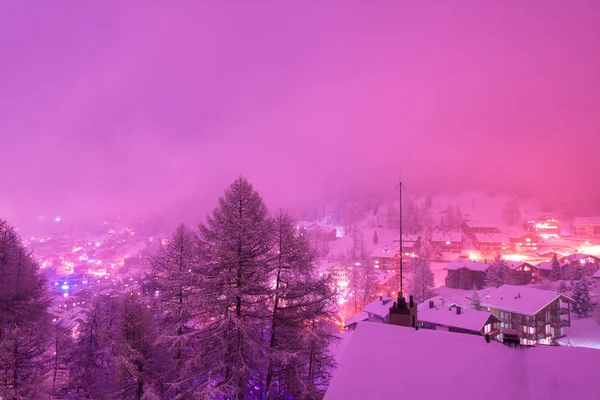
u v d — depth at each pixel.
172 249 21.44
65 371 22.94
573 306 60.25
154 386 17.59
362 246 140.50
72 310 59.44
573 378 5.86
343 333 30.27
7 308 20.19
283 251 16.84
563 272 82.75
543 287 74.81
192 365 15.15
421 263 84.56
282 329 16.47
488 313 41.97
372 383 6.68
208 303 15.41
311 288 16.78
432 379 6.52
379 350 7.50
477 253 130.38
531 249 132.25
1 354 17.02
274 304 16.75
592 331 52.56
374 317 50.69
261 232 16.50
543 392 5.75
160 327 19.89
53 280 148.00
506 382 6.12
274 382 16.58
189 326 19.19
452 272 90.00
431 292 79.44
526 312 49.00
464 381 6.33
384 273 95.06
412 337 7.75
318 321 17.55
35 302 22.53
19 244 23.36
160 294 20.19
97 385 22.00
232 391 13.24
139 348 18.45
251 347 14.68
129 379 18.19
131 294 20.17
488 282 80.31
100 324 23.30
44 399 17.64
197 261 17.78
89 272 177.62
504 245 133.38
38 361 19.80
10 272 20.89
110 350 20.53
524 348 6.92
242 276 15.92
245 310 16.08
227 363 14.50
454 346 7.27
